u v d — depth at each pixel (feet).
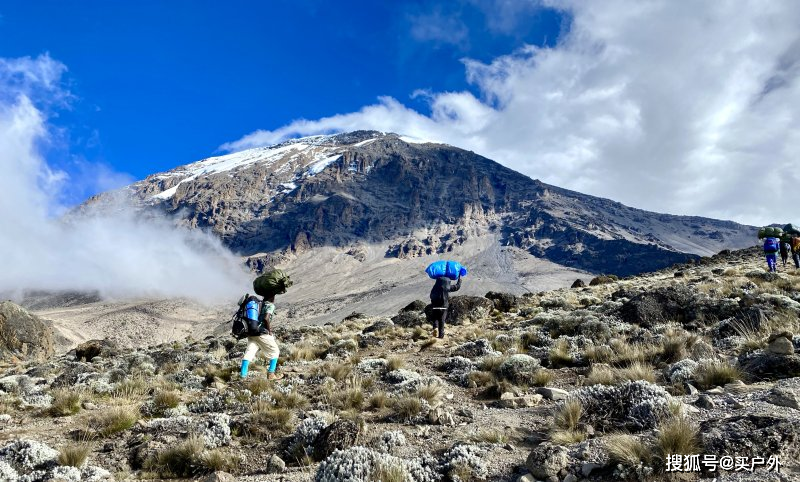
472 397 32.17
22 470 22.27
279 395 32.94
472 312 81.00
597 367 33.83
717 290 62.80
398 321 83.15
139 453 24.18
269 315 36.73
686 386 26.58
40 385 51.47
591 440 18.97
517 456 19.58
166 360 65.92
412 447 22.34
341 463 18.34
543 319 59.88
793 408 19.12
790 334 28.45
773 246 81.10
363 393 34.55
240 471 22.09
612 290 96.17
